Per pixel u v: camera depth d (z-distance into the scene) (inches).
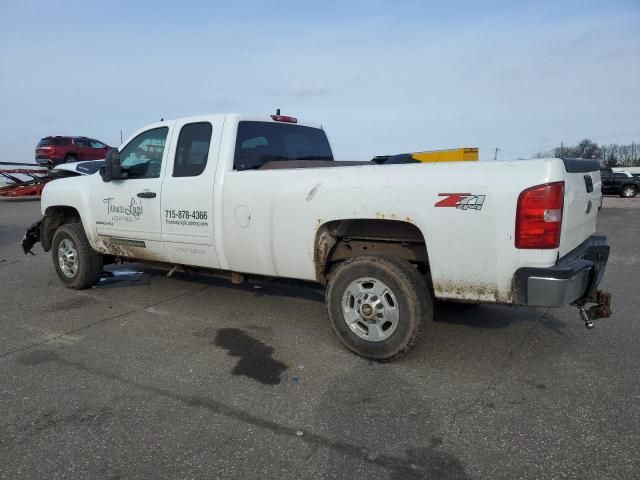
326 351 171.3
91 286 256.5
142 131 223.9
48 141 967.6
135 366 160.2
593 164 168.7
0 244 424.5
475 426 123.3
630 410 130.0
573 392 140.2
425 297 153.0
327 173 162.9
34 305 228.2
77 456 112.6
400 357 157.6
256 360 164.2
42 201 267.0
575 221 149.1
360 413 130.1
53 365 161.2
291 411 131.4
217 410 132.2
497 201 134.9
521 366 157.8
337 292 163.3
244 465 108.9
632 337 182.4
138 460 111.0
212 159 192.7
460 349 171.6
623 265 322.7
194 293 247.1
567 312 210.4
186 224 200.2
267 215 175.3
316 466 108.3
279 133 219.3
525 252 133.7
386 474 105.5
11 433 121.7
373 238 164.9
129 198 220.4
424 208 144.6
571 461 109.0
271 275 181.9
